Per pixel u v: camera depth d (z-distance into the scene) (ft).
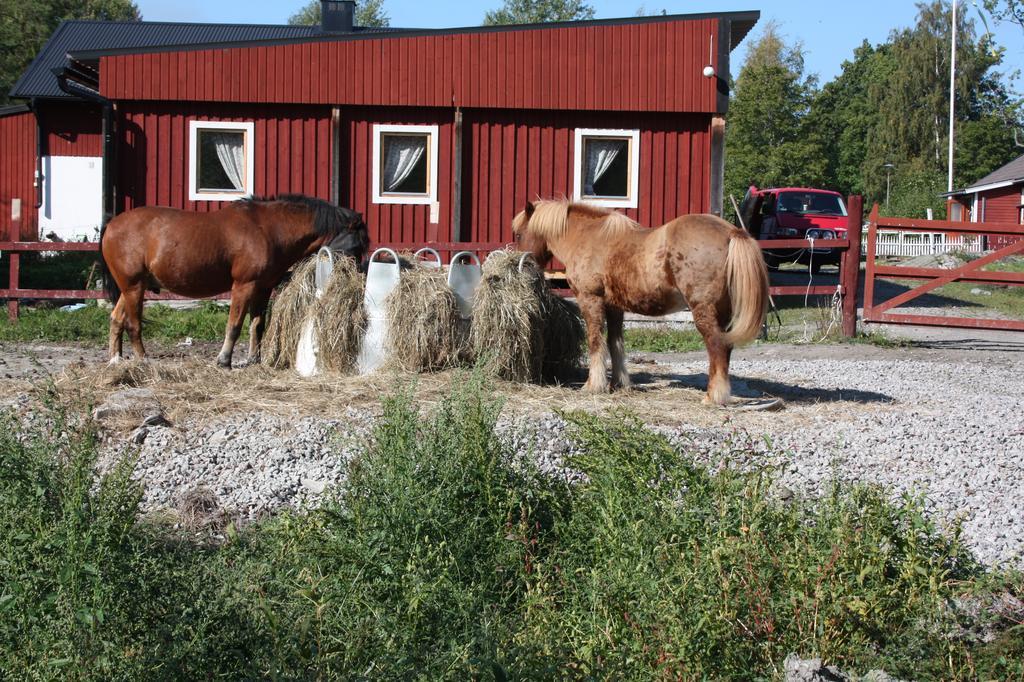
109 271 33.04
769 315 57.77
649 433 17.06
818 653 12.62
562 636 12.94
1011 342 49.34
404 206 56.49
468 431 16.49
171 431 23.63
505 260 30.99
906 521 15.15
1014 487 20.80
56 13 159.94
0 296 48.26
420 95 55.31
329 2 94.79
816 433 25.17
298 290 31.22
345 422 24.44
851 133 242.78
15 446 13.96
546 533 15.96
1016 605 13.44
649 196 56.65
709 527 14.47
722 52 55.57
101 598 11.68
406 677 11.32
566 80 55.52
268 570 13.57
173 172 55.47
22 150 92.63
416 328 29.81
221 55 54.70
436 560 14.29
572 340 32.42
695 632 12.59
